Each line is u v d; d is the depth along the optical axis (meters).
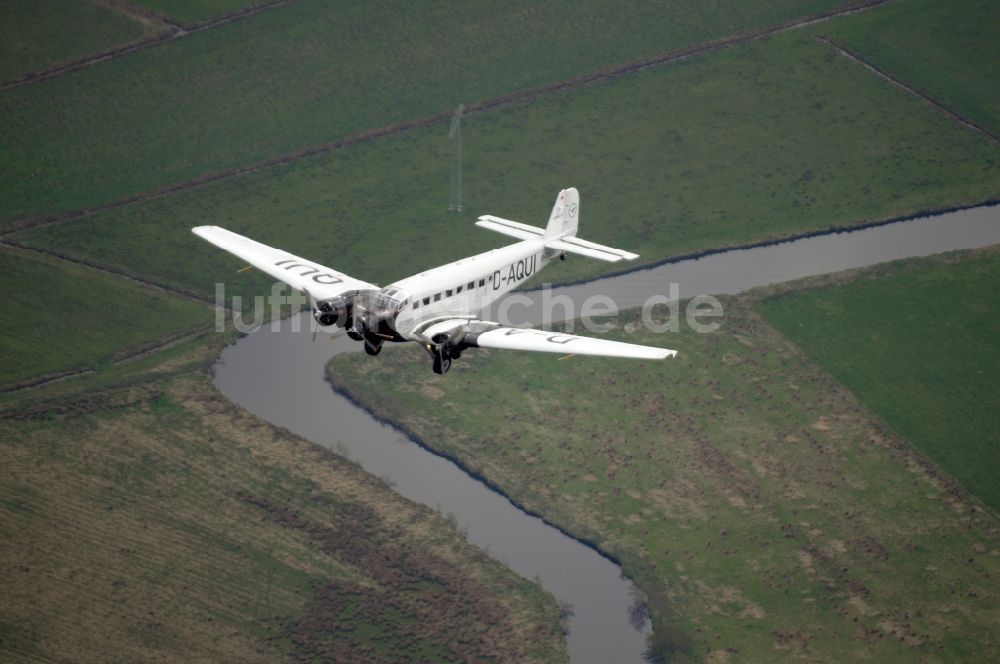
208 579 98.19
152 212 154.75
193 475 109.50
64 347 129.12
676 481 111.12
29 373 124.88
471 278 80.00
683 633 94.88
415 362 124.44
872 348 130.75
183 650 91.44
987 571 102.19
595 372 124.38
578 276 140.12
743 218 155.50
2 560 98.50
